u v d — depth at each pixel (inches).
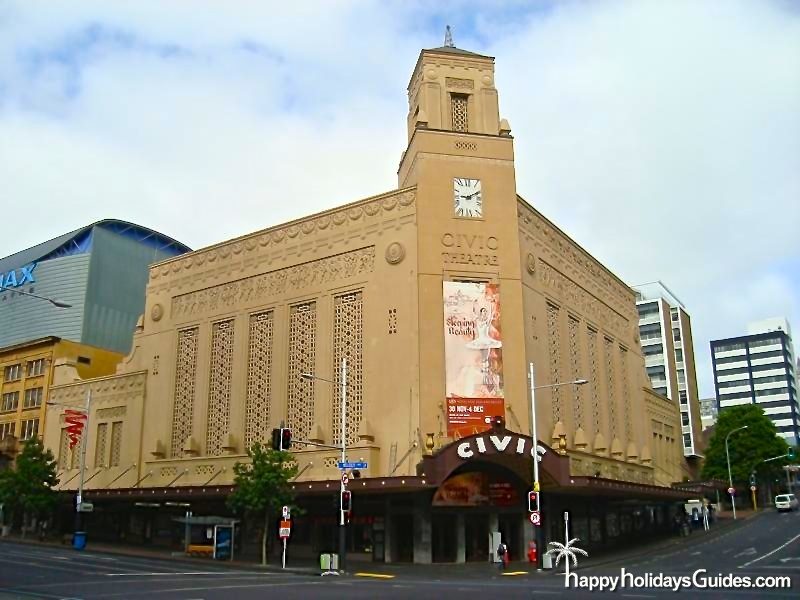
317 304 1894.7
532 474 1620.3
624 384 2524.6
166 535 2113.7
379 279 1791.3
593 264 2402.8
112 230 3299.7
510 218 1813.5
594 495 1962.4
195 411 2095.2
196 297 2202.3
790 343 6983.3
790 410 6378.0
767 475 3580.2
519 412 1685.5
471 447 1501.0
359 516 1706.4
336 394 1795.0
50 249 3245.6
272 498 1568.7
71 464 2456.9
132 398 2297.0
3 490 2150.6
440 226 1765.5
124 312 3235.7
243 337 2033.7
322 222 1948.8
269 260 2039.9
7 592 869.2
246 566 1477.6
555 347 2009.1
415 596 866.1
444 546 1621.6
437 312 1705.2
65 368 2632.9
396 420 1669.5
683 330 4525.1
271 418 1900.8
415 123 1931.6
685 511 2674.7
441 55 1989.4
